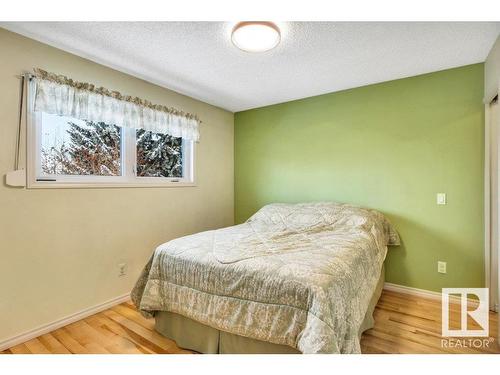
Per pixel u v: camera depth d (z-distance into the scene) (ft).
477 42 6.38
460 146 7.70
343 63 7.50
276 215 9.45
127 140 8.36
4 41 5.76
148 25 5.72
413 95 8.38
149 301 5.91
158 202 9.19
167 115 9.22
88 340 6.04
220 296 5.05
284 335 4.27
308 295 4.15
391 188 8.79
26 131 6.09
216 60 7.32
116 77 7.88
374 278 6.40
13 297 5.90
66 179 6.90
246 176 12.34
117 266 7.94
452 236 7.84
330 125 9.99
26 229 6.10
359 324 4.77
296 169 10.84
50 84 6.27
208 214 11.29
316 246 6.05
